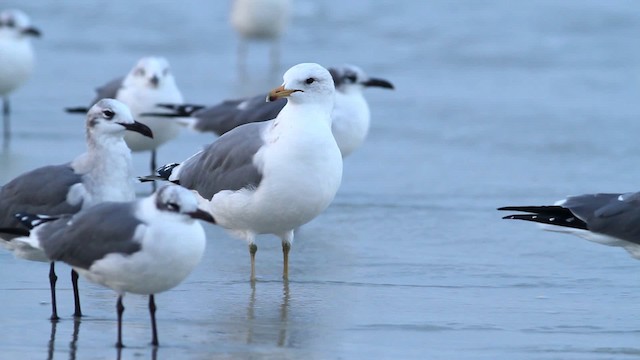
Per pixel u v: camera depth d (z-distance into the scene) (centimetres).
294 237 1549
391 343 1099
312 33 3159
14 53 2291
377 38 3098
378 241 1531
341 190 1827
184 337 1103
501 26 3145
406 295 1276
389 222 1634
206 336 1109
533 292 1300
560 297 1281
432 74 2752
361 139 1756
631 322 1185
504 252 1481
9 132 2178
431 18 3228
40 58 2867
